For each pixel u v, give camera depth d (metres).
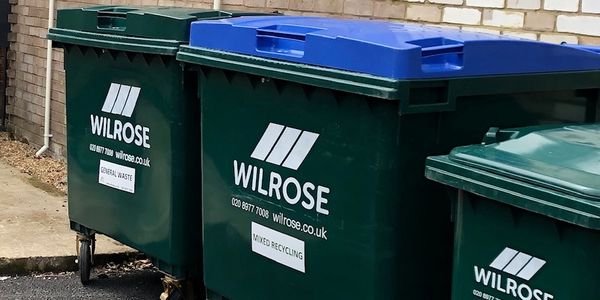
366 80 2.61
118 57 3.97
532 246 2.21
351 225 2.77
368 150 2.68
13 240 5.27
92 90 4.21
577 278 2.10
